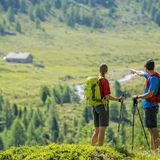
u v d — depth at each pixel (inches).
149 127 1149.1
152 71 1134.4
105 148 951.6
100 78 1137.4
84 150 937.5
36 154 933.2
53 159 917.2
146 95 1130.0
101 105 1134.4
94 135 1165.7
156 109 1145.4
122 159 928.3
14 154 978.7
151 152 1066.1
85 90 1150.3
